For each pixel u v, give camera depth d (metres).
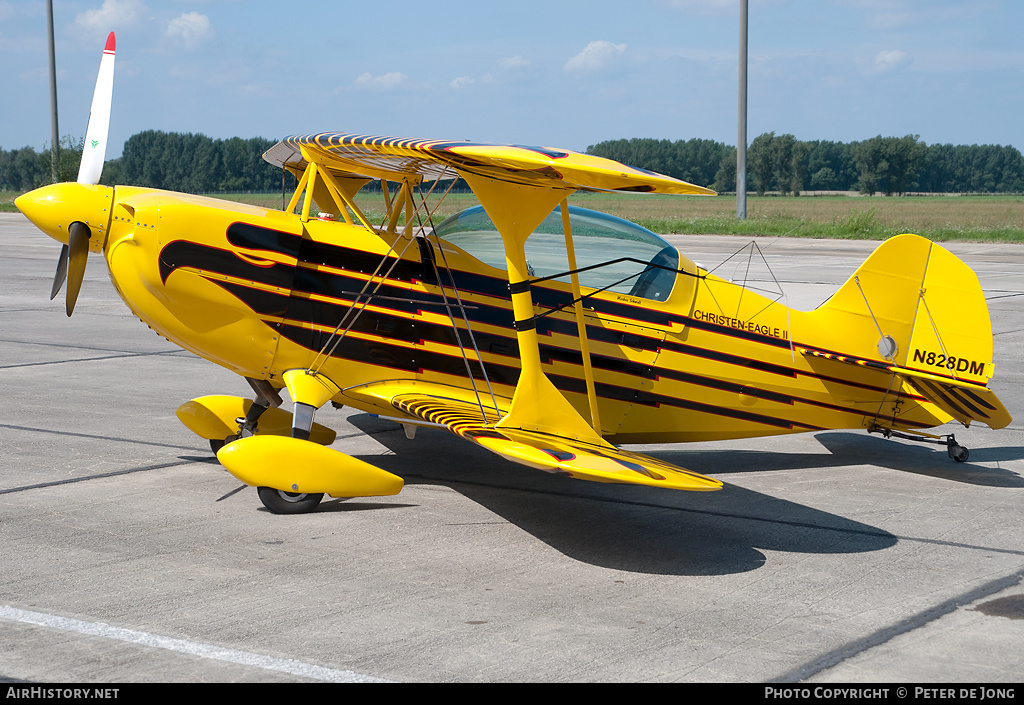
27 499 4.95
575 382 5.61
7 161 125.75
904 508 5.25
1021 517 5.09
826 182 164.38
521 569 4.15
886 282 6.07
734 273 18.77
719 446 6.80
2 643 3.25
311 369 5.28
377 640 3.35
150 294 5.07
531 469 5.94
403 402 5.01
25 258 20.33
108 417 6.92
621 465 4.24
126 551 4.21
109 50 5.30
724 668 3.20
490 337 5.46
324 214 5.66
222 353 5.27
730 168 148.75
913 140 139.88
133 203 5.02
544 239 5.50
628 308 5.64
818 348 6.04
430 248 5.36
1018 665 3.27
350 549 4.35
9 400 7.41
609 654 3.29
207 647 3.26
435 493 5.34
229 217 5.11
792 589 3.97
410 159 4.81
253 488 5.30
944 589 4.00
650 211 60.88
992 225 40.66
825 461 6.37
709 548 4.51
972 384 5.96
